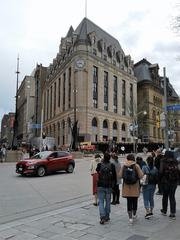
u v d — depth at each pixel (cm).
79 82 6125
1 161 3145
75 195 1225
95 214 863
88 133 5978
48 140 5531
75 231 685
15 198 1142
